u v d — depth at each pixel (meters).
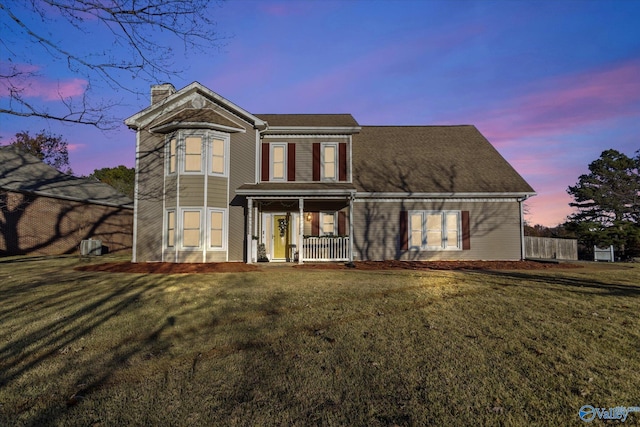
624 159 35.69
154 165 16.42
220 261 15.98
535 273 12.90
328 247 17.05
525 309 7.12
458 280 10.77
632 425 3.25
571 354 4.82
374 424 3.26
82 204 24.48
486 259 18.16
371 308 7.18
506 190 18.08
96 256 20.62
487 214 18.36
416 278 11.14
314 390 3.86
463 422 3.29
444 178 18.78
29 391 3.85
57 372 4.31
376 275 11.91
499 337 5.47
